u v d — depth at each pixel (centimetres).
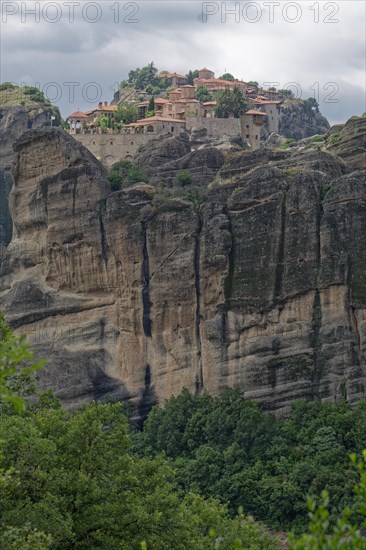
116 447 12544
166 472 13088
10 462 11075
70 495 11431
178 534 11862
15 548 9131
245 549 12106
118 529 11538
